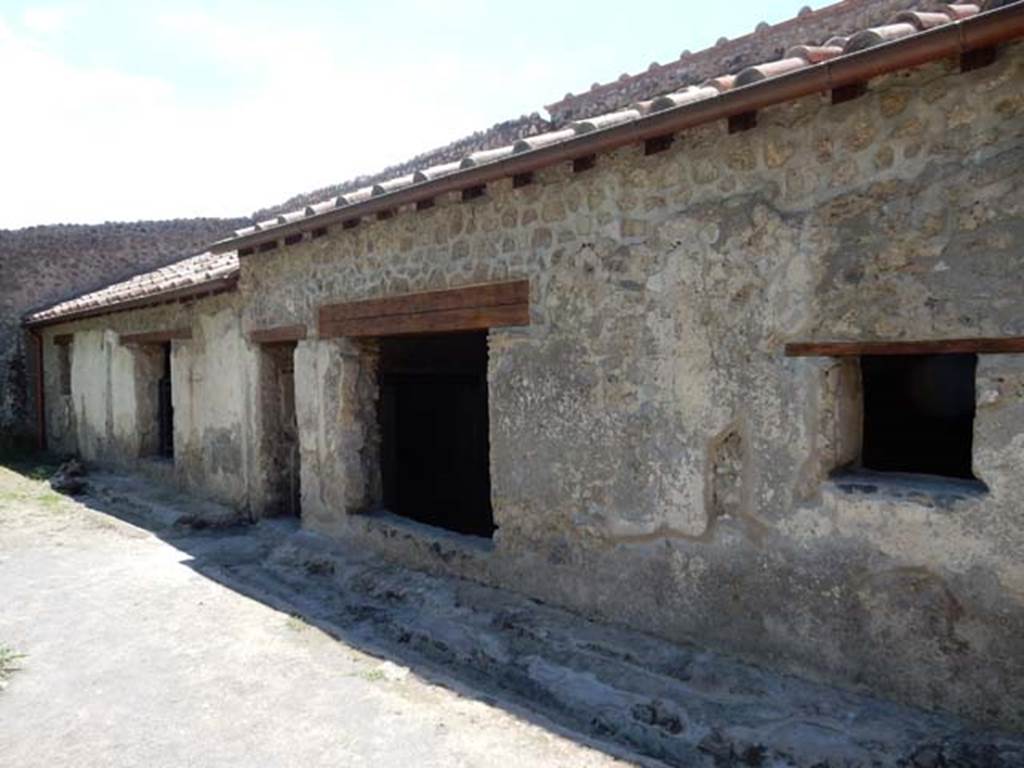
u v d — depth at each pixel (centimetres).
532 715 381
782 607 368
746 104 341
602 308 444
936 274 314
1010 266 295
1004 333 297
